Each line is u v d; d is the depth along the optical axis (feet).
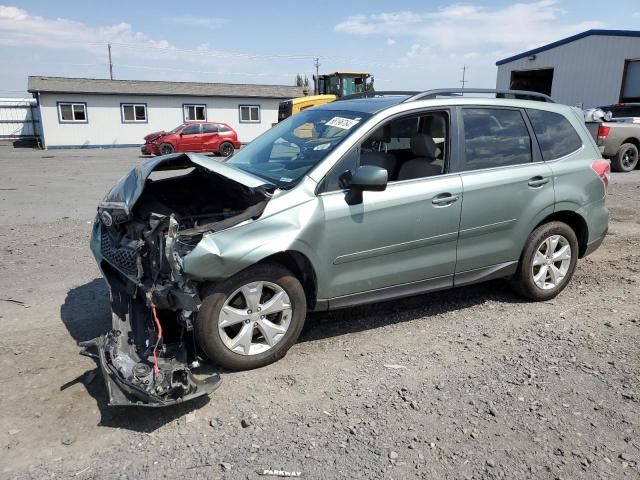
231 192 14.30
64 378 11.88
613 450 9.59
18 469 9.07
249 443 9.77
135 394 10.09
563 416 10.58
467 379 11.97
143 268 11.69
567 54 81.25
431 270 14.25
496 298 16.92
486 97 15.53
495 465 9.18
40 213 31.04
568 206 16.19
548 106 16.60
